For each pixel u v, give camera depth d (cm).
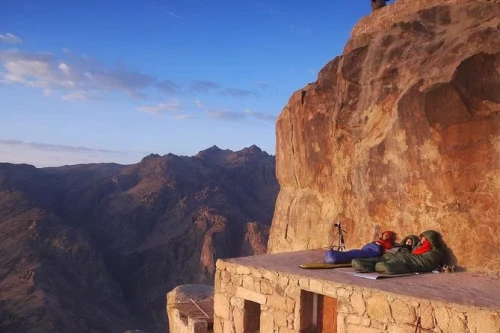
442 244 951
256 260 1055
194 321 1196
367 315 764
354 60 1214
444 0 1173
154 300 9131
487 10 1054
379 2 1393
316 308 904
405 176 1021
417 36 1127
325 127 1289
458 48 988
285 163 1505
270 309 932
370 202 1104
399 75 1089
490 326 632
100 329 7200
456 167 937
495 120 904
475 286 782
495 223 891
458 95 933
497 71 932
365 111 1146
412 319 708
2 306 6888
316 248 1291
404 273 884
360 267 893
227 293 1030
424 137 978
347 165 1212
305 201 1389
